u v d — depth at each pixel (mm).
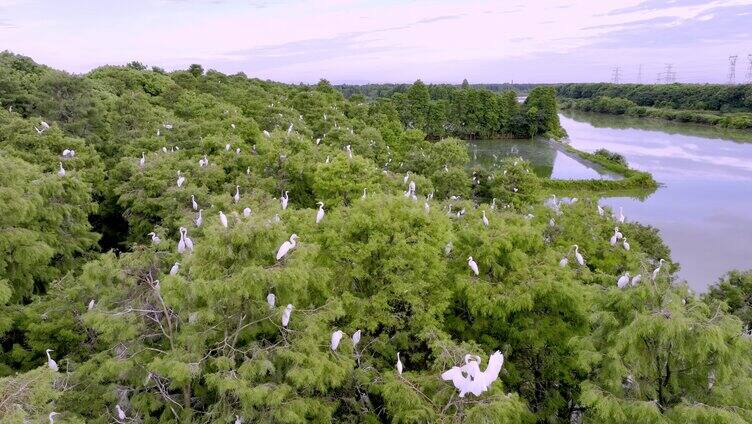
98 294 12680
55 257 20391
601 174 82625
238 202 20500
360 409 12586
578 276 18422
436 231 16219
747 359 10477
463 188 40344
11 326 14039
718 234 49625
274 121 48469
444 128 116812
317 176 25672
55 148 28172
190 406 11211
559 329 16266
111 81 68750
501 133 123938
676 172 81625
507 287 16172
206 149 31594
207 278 10305
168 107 57844
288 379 10625
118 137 36219
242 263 10750
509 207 35188
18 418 7398
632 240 27266
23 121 28797
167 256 13352
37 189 17203
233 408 10359
